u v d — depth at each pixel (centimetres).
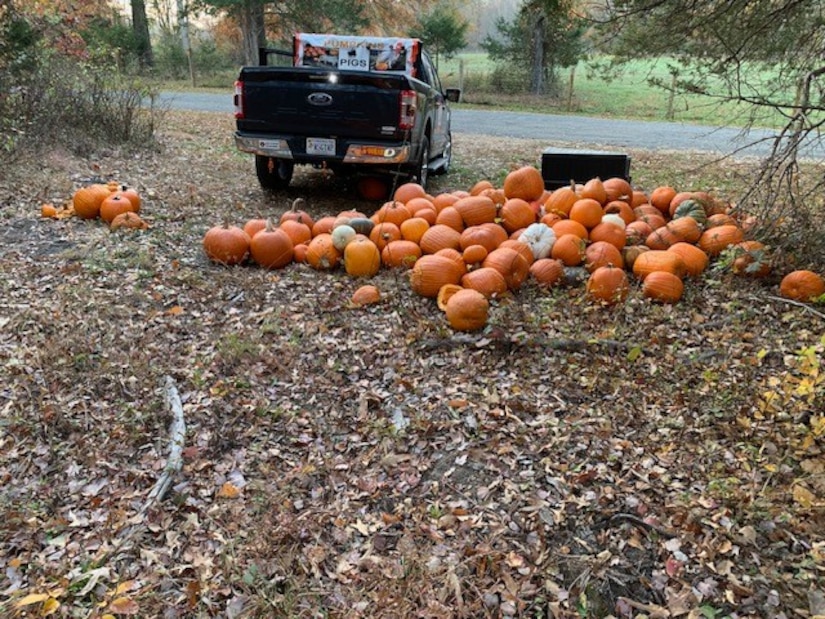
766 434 310
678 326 430
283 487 284
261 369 375
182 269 512
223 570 239
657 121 1773
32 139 805
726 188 847
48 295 448
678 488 280
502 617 221
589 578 235
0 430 309
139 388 348
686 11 583
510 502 275
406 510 272
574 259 502
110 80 995
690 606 224
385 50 855
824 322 420
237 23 2508
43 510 266
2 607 218
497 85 2358
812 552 242
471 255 484
